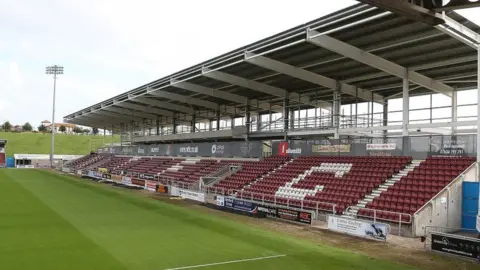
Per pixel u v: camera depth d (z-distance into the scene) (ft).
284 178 93.04
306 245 49.78
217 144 133.80
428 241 52.13
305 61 85.87
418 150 73.77
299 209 68.80
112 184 135.74
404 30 63.46
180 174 130.41
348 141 88.02
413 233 55.57
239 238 53.26
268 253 45.32
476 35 55.21
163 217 69.36
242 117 156.87
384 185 71.15
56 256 41.70
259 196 88.48
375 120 104.32
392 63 78.89
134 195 103.50
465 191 60.54
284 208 68.74
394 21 60.03
